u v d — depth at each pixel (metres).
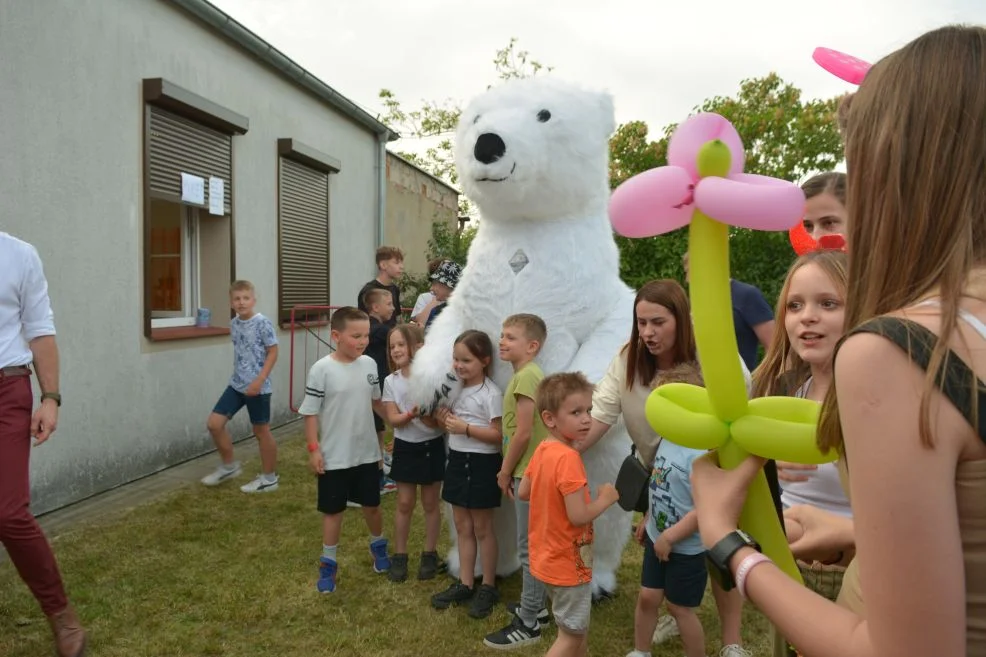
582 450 2.79
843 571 1.54
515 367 3.03
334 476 3.45
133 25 5.18
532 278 3.15
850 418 0.74
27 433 2.64
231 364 6.52
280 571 3.69
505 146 2.99
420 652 2.90
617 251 3.44
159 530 4.26
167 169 5.65
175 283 6.41
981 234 0.77
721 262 0.94
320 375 3.48
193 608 3.27
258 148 7.02
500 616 3.19
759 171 6.86
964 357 0.71
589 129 3.16
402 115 21.86
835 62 1.15
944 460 0.69
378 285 6.28
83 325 4.77
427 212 13.77
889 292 0.81
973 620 0.72
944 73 0.78
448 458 3.29
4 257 2.64
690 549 2.48
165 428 5.62
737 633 2.68
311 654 2.88
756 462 1.01
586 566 2.52
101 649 2.90
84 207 4.75
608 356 3.06
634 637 2.95
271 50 6.84
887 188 0.81
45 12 4.39
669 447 2.53
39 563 2.65
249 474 5.50
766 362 2.11
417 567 3.77
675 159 0.98
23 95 4.25
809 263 1.84
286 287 7.66
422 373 3.30
